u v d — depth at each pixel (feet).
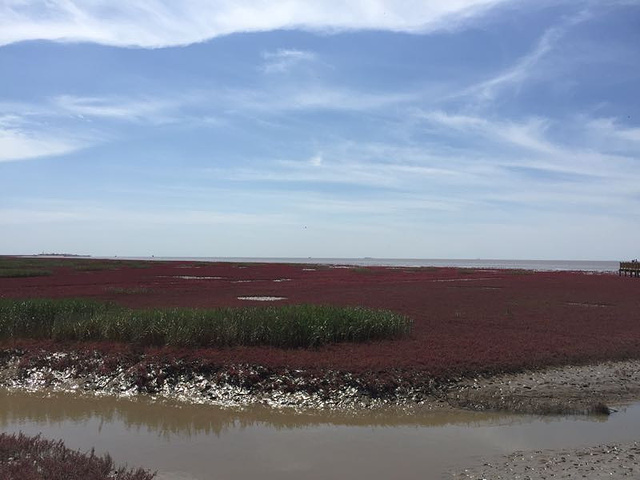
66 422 37.22
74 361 50.39
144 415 39.17
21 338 57.67
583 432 35.42
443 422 37.70
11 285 123.44
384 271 239.50
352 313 61.67
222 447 31.81
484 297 113.19
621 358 56.13
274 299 100.58
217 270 217.56
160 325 55.47
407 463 29.01
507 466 28.19
